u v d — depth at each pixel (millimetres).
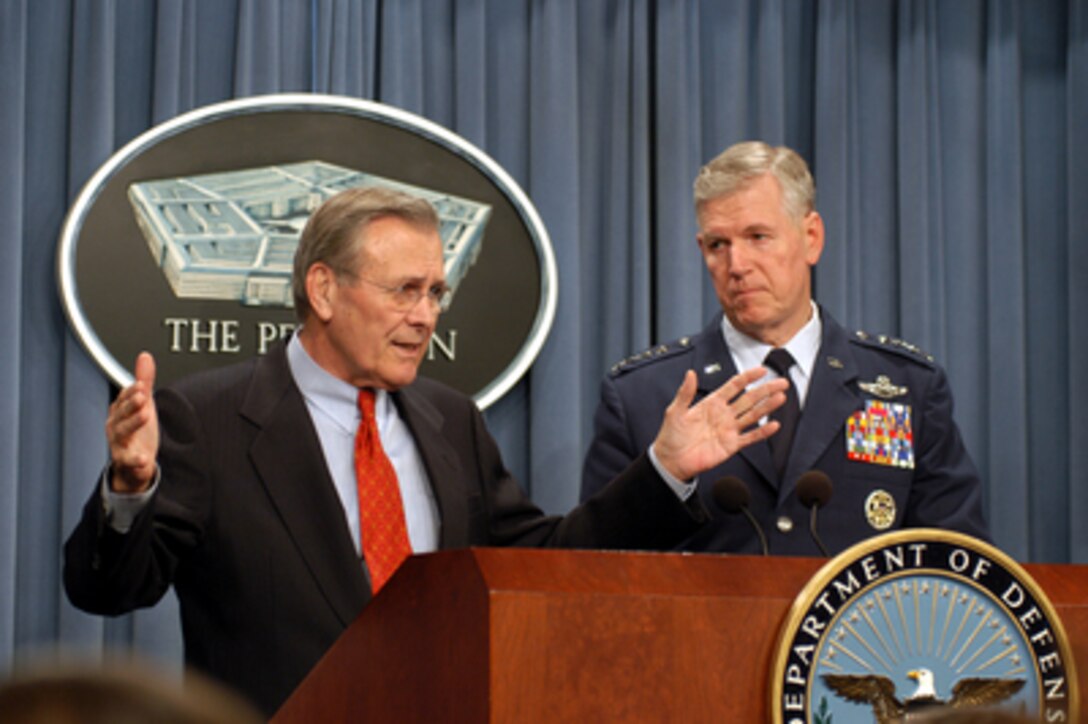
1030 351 4566
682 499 2328
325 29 3953
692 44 4312
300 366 2621
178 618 3602
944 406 3133
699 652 1554
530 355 3934
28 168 3684
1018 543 4410
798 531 2926
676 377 3148
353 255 2576
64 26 3748
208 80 3885
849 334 3186
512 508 2752
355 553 2445
